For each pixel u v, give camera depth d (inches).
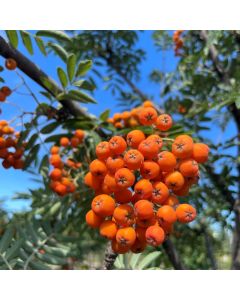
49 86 7.2
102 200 4.4
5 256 5.9
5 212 8.5
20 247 6.1
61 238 6.9
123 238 4.3
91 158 8.4
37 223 7.0
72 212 8.0
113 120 8.6
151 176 4.5
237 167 10.1
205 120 9.9
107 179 4.5
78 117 7.9
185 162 4.6
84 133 8.2
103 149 4.6
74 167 8.2
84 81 6.9
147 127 5.8
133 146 4.8
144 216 4.2
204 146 4.7
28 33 6.4
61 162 7.5
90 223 4.7
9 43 6.7
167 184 4.6
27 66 7.0
